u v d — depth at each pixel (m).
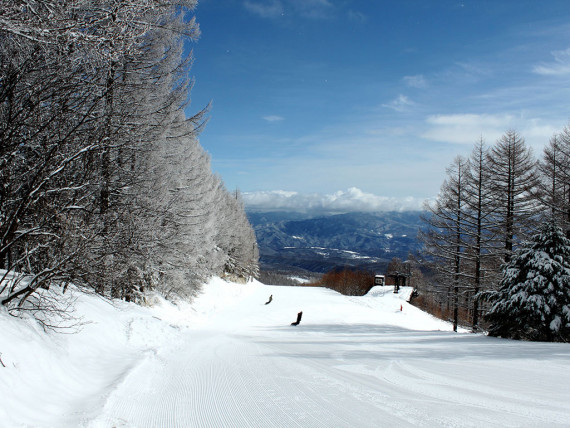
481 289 19.86
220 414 4.30
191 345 10.01
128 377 5.67
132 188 11.80
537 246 13.09
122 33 6.77
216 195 33.41
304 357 8.37
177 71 13.66
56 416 4.02
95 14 6.54
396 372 6.60
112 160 10.05
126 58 10.02
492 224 19.77
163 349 8.77
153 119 12.64
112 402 4.56
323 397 4.95
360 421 4.01
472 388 5.41
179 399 4.90
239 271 55.09
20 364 4.50
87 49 6.04
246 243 59.72
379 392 5.19
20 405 3.88
